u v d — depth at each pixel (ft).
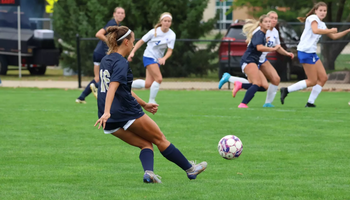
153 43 130.41
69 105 139.03
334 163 67.67
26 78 241.14
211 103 147.43
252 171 62.80
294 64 210.38
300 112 122.93
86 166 65.57
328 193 51.16
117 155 73.31
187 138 87.86
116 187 53.52
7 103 144.05
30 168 64.03
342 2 252.83
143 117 53.83
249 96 132.05
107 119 52.29
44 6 284.61
